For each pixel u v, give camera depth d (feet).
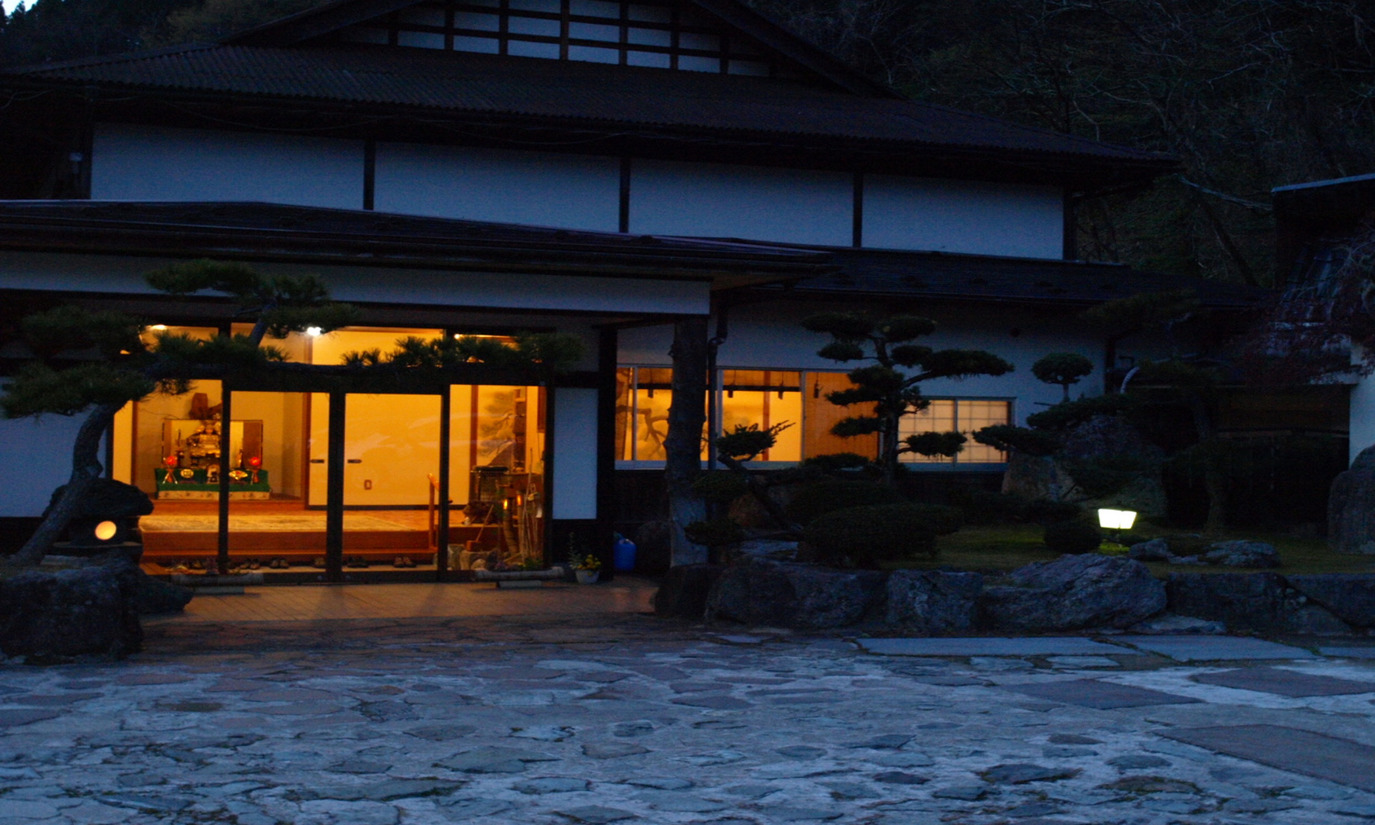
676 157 55.93
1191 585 35.19
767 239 57.11
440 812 15.81
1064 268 60.85
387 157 52.34
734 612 36.58
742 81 65.16
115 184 49.32
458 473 47.80
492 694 24.17
